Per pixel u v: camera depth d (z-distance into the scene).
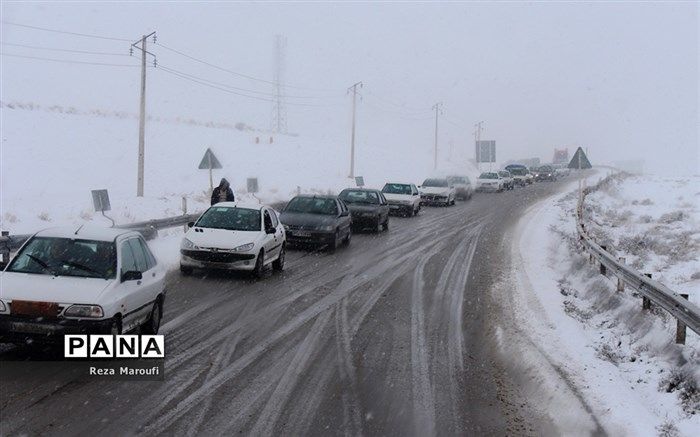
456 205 40.09
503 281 15.29
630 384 8.57
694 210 35.94
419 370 8.41
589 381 8.25
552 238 23.64
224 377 7.68
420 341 9.87
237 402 6.88
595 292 14.14
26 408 6.34
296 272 15.72
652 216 33.78
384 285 14.38
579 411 7.24
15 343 7.75
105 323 7.72
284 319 10.80
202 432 6.03
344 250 19.97
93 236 8.85
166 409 6.55
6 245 12.75
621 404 7.51
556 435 6.57
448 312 11.95
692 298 13.54
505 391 7.81
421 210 36.25
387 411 6.89
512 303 12.86
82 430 5.89
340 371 8.17
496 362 8.99
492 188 52.66
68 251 8.54
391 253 19.48
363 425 6.46
